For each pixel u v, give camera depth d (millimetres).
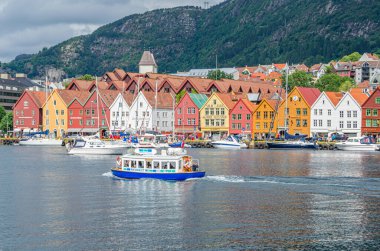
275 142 164750
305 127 182000
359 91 189375
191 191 77062
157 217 61969
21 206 67875
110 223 59375
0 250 50781
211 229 57125
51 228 57562
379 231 56406
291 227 57906
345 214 63469
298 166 107875
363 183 84500
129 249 51094
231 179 88000
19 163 116250
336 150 157375
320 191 77312
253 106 194250
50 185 83625
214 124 195000
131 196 73688
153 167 87250
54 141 184125
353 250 50781
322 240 53500
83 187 81125
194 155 136875
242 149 164750
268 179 88312
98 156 134625
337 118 178125
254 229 57156
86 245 52156
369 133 174375
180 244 52344
